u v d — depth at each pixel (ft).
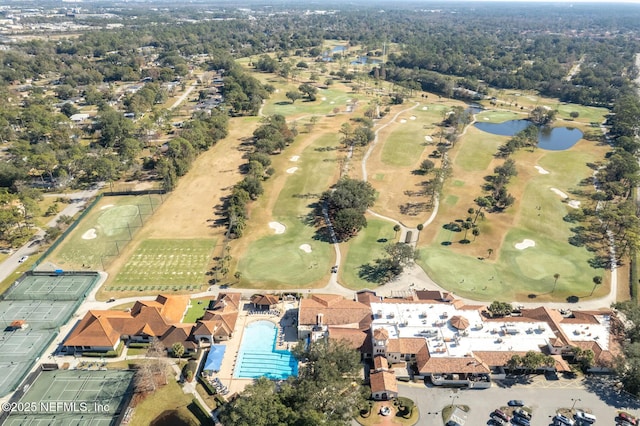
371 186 527.81
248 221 477.36
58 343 317.42
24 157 585.22
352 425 254.68
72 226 463.01
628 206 458.09
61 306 353.31
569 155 651.66
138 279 384.88
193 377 289.33
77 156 589.73
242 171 605.73
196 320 336.08
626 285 371.35
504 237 440.86
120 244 437.17
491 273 388.98
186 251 424.46
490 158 640.58
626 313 314.55
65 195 539.70
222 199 529.04
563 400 269.23
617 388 277.44
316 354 279.49
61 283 379.96
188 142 627.87
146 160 617.62
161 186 555.69
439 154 652.89
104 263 407.44
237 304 347.97
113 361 302.04
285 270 395.75
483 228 456.86
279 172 599.16
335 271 393.91
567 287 370.12
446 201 513.86
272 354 306.55
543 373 288.30
